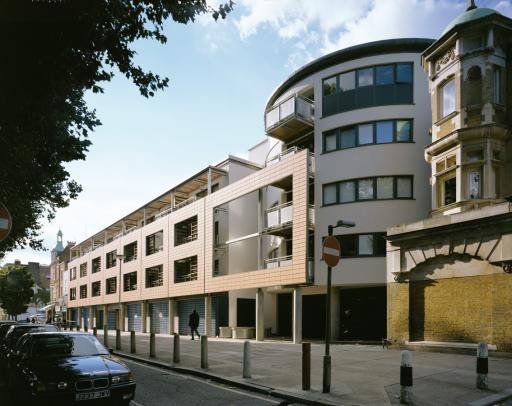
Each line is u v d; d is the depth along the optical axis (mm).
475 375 9969
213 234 29156
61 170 11156
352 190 22859
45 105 7293
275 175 23969
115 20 6941
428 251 15164
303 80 25906
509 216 12375
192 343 21844
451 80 16688
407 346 15617
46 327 14125
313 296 26656
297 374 11062
